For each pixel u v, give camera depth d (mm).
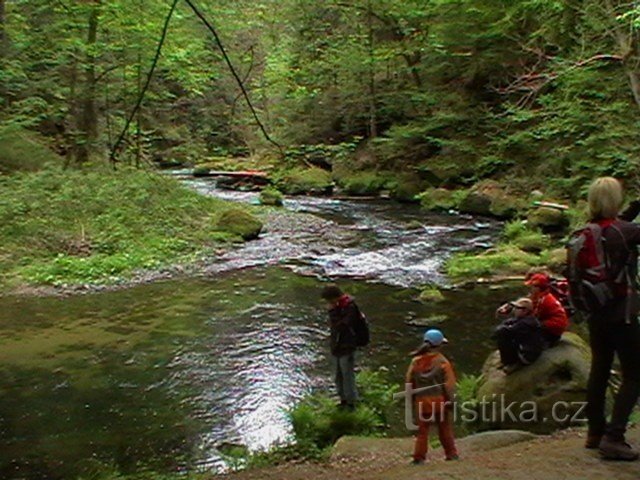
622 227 4090
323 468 5746
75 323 11602
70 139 22875
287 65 27750
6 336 10898
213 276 14930
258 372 9141
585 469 4152
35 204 17125
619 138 17500
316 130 30281
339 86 30125
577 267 4152
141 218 18109
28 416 7758
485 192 22812
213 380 8867
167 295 13414
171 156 35406
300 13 28734
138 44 19828
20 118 21047
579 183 19828
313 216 22359
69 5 15594
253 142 30031
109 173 20109
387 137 29594
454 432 7039
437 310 11992
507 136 23938
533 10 20875
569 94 19094
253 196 26750
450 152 26859
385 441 6480
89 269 14820
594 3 14750
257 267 15719
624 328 4066
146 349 10188
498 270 14461
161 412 7844
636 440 4723
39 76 23703
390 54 28703
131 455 6734
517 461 4551
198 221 19234
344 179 29297
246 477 5676
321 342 10430
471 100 27281
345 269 15391
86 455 6734
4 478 6250
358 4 28953
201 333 10953
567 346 7180
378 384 8156
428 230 20031
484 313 11719
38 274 14484
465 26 25719
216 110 30688
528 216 19156
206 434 7234
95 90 22781
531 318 7086
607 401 6273
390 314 11797
